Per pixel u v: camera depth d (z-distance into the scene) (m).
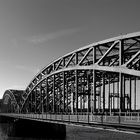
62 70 52.84
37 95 79.12
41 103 71.25
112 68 35.69
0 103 151.75
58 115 48.12
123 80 34.97
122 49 34.78
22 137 81.25
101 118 34.19
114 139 72.56
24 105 92.81
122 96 33.88
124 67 33.53
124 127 29.27
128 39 34.69
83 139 73.88
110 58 44.06
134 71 31.98
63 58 53.28
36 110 79.38
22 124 90.06
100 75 48.91
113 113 38.91
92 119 36.19
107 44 39.38
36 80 74.50
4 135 87.81
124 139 71.81
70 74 56.28
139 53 32.12
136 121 28.25
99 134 90.00
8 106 135.25
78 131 105.25
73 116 41.72
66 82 59.44
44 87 71.62
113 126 31.22
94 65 40.34
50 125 84.44
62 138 77.38
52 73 58.97
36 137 80.75
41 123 86.50
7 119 142.62
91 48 41.69
